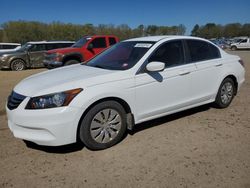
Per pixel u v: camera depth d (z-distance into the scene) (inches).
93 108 162.9
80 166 151.6
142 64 183.9
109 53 214.5
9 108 167.3
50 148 173.0
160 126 205.8
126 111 180.2
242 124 208.8
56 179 139.9
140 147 172.4
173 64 200.5
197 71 211.8
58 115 152.6
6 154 165.9
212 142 177.9
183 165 150.2
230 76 243.1
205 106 252.1
